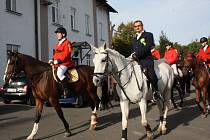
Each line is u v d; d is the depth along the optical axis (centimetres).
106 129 1012
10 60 883
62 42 946
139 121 1138
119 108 1491
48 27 2309
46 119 1215
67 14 2597
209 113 1290
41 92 905
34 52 2139
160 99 916
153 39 852
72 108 1540
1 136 933
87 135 932
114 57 777
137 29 858
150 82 838
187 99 1781
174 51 1424
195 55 1307
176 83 1398
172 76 991
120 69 784
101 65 740
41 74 913
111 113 1343
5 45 1872
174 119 1171
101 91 1023
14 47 1959
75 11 2742
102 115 1292
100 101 1051
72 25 2705
